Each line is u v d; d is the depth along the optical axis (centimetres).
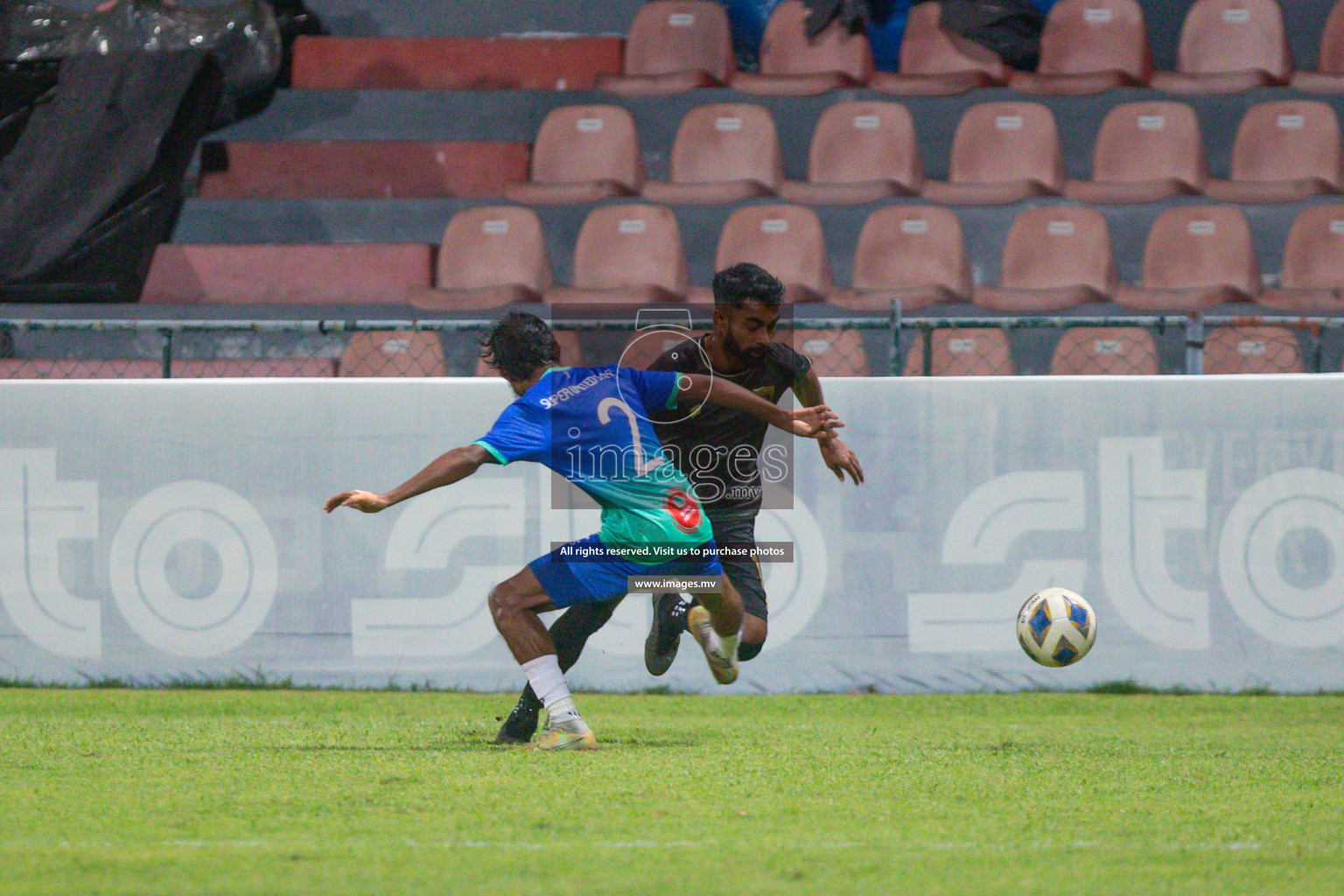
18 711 2367
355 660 2666
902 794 1477
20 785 1527
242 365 3531
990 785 1543
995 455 2673
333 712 2364
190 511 2684
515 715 1878
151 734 2012
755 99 4781
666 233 4222
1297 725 2262
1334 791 1520
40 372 3509
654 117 4772
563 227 4419
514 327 1700
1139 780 1591
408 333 3600
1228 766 1706
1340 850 1204
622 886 1058
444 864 1130
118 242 4078
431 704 2473
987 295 3944
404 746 1848
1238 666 2655
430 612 2664
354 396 2677
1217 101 4722
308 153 4544
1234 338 3494
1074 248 4153
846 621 2678
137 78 4328
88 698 2541
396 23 5181
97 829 1278
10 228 4062
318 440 2677
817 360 3547
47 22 4538
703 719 2325
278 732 2050
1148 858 1172
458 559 2661
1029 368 3831
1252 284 4106
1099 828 1300
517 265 4209
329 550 2675
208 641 2683
